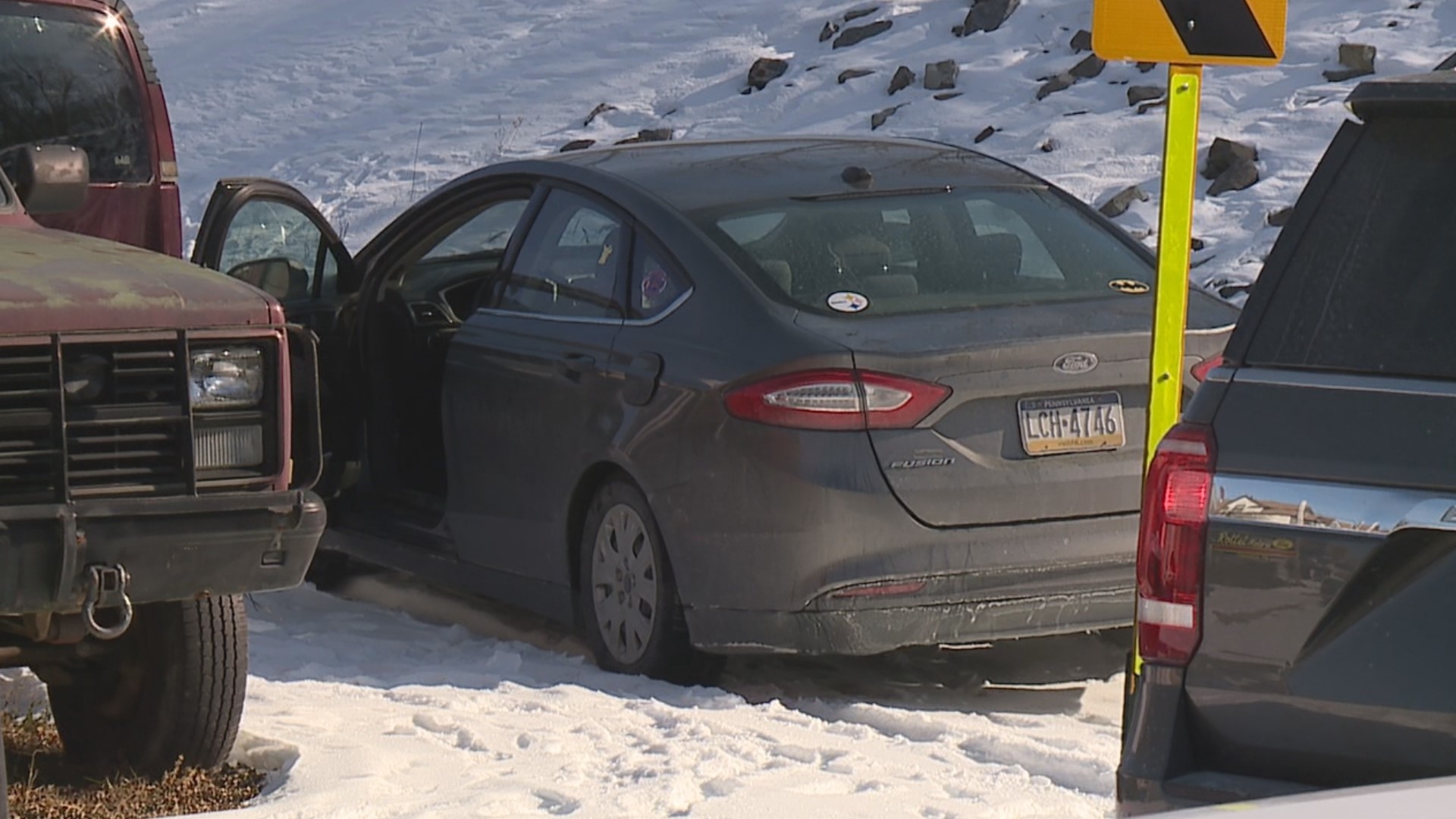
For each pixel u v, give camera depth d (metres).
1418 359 6.64
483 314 14.16
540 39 41.44
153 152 15.70
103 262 10.05
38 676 11.02
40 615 9.74
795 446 11.64
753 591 11.87
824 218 12.99
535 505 13.47
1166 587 6.98
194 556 9.41
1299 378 6.80
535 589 13.64
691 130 34.59
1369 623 6.61
